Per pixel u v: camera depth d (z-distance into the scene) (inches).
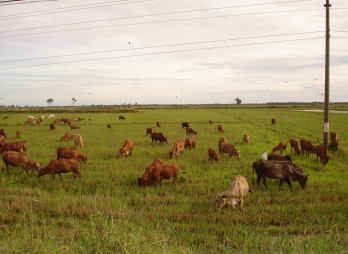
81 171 451.5
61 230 227.5
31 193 332.8
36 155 597.9
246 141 778.2
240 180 298.0
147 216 262.7
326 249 193.6
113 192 341.4
